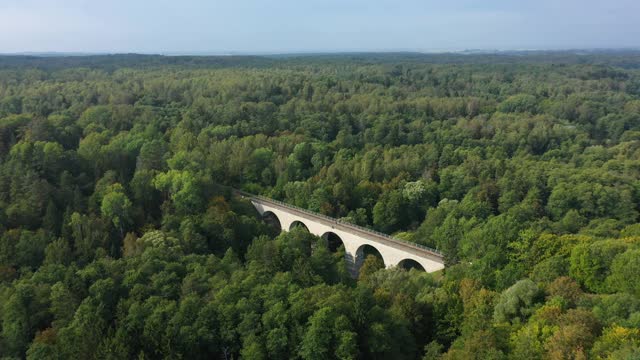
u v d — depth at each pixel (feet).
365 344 204.95
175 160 439.22
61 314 235.20
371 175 499.51
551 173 487.20
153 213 374.63
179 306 223.30
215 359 213.46
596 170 500.33
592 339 173.37
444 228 348.18
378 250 353.92
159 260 270.05
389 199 437.99
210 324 215.51
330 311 206.69
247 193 458.91
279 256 288.51
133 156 458.09
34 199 330.75
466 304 225.76
